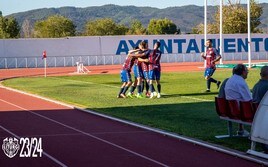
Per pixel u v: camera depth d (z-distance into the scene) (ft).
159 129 46.01
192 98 71.92
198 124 48.73
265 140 33.55
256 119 34.58
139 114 56.49
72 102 69.67
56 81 112.68
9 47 177.68
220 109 42.01
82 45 185.47
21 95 82.64
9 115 57.98
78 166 33.09
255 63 160.97
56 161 34.47
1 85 104.68
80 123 51.26
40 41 180.75
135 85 74.43
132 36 190.49
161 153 36.55
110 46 188.44
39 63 180.75
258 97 38.70
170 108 61.41
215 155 35.60
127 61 73.41
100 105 65.62
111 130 46.80
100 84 101.81
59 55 183.01
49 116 56.80
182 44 194.59
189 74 124.36
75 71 151.94
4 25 319.47
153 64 72.18
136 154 36.37
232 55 195.62
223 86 43.09
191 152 36.70
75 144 40.37
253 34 199.11
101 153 36.88
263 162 32.40
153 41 191.83
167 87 89.81
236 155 34.81
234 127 46.52
